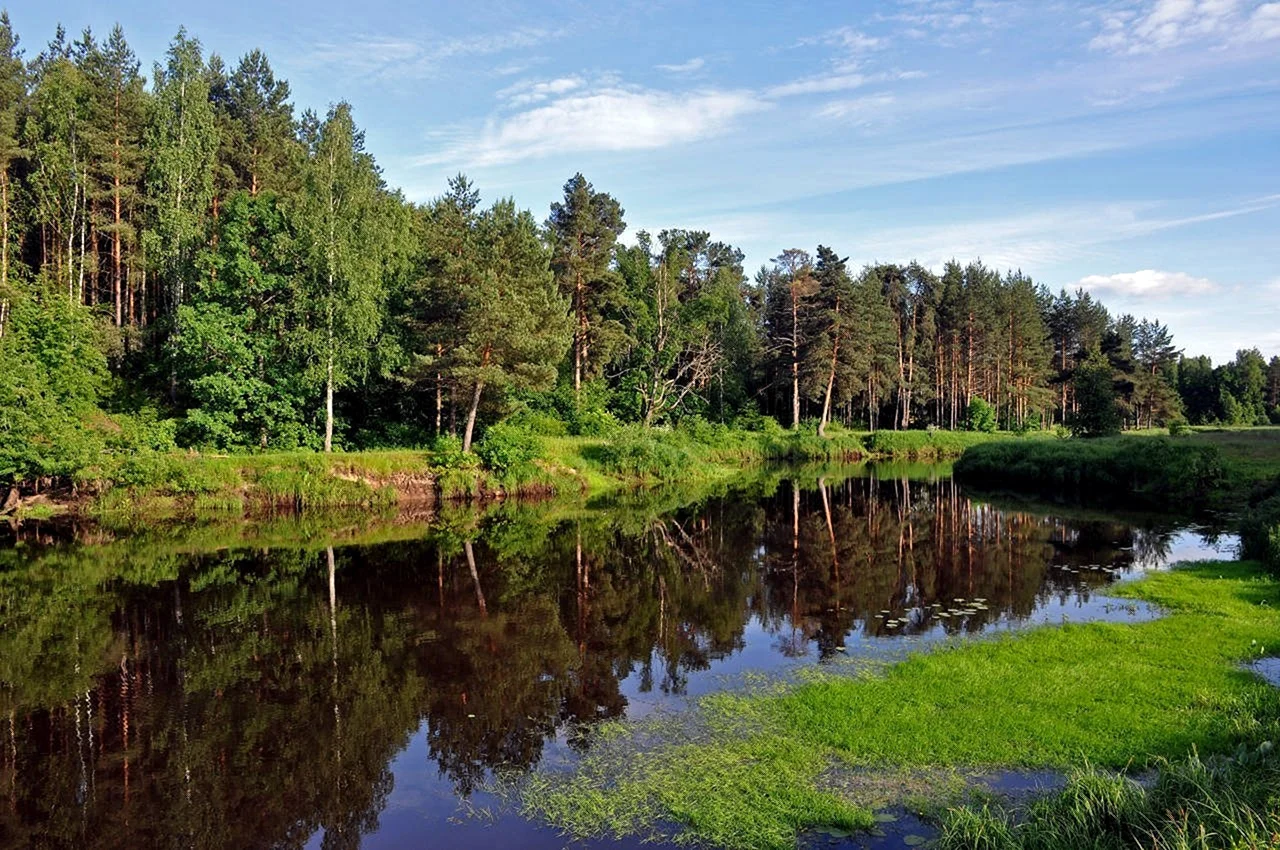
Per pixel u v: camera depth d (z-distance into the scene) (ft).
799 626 50.08
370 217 114.62
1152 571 62.08
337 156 112.57
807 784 27.78
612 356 188.14
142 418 105.81
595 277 168.45
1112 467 123.95
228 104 163.32
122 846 27.07
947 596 56.54
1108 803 22.79
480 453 119.34
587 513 106.01
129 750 34.45
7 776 32.19
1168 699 33.35
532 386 119.75
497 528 93.40
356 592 62.03
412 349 125.29
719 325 224.33
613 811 26.96
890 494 125.18
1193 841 19.35
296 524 94.73
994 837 22.58
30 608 57.41
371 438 127.65
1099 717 31.73
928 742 30.30
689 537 87.45
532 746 33.42
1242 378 327.26
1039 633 44.88
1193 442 121.49
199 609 57.16
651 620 53.31
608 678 41.55
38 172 123.54
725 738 32.35
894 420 252.01
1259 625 44.50
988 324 234.99
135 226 135.44
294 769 32.40
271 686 41.88
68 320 102.47
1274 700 32.17
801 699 35.99
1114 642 42.06
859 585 61.87
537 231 175.11
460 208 151.74
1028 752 29.14
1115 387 241.55
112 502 96.84
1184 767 24.47
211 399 108.58
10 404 88.74
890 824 24.98
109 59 141.59
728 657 44.11
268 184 133.69
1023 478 139.64
